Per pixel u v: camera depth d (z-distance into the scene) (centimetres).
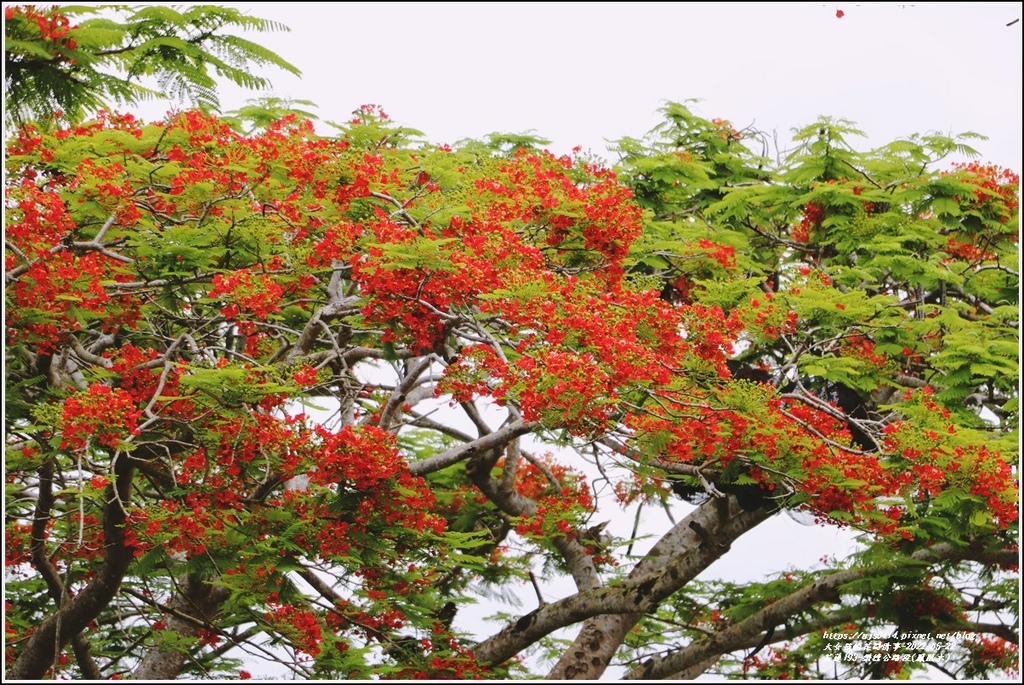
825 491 984
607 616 1250
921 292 1298
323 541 909
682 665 1198
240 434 887
